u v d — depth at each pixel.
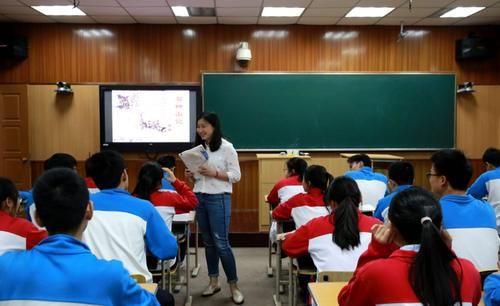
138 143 6.68
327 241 2.26
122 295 1.10
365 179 3.69
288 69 6.84
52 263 1.08
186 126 6.72
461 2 5.65
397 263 1.21
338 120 6.87
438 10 6.02
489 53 6.75
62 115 6.74
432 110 6.94
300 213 2.87
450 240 1.22
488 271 1.99
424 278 1.15
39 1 5.54
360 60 6.89
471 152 7.06
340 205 2.25
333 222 2.28
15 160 6.64
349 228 2.20
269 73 6.78
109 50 6.73
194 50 6.79
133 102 6.64
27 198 2.90
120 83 6.75
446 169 2.16
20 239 2.09
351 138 6.89
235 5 5.75
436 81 6.92
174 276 3.82
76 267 1.08
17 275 1.07
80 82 6.73
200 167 3.34
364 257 1.49
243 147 6.81
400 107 6.91
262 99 6.80
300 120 6.85
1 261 1.09
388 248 1.44
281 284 3.68
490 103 7.04
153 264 2.81
